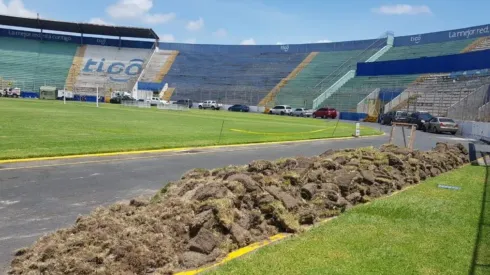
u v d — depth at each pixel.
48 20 81.19
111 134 20.06
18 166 11.35
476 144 25.45
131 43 90.50
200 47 91.25
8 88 72.69
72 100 74.00
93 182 9.98
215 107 73.69
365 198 8.43
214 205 5.71
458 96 45.94
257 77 81.12
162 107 61.44
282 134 26.33
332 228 6.53
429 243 6.02
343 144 22.19
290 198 7.04
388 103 54.59
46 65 82.25
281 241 5.91
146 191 9.33
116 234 5.17
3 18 79.94
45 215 7.21
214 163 13.69
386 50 70.69
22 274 4.55
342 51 78.00
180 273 4.81
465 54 41.38
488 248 5.88
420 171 11.45
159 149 15.99
